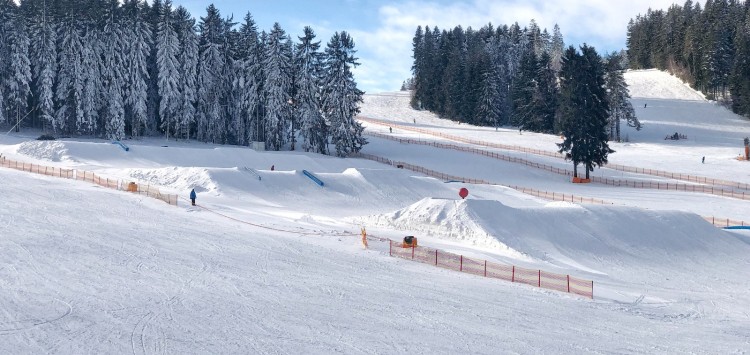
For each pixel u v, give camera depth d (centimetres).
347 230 3469
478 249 3142
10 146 5903
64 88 7125
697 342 1714
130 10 7412
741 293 2667
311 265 2489
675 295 2562
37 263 2123
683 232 3812
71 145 5669
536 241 3309
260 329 1549
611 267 3117
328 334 1542
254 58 7719
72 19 7050
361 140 7856
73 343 1361
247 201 4338
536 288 2392
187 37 7538
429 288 2223
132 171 4912
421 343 1512
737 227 4328
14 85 7038
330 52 7619
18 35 7000
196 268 2252
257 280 2134
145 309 1666
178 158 6022
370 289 2127
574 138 6988
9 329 1433
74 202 3556
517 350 1505
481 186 5775
